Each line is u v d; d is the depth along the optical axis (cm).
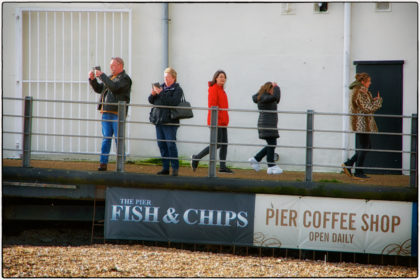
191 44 4122
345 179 3569
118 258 3081
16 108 4131
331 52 4031
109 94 3441
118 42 4125
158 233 3288
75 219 3562
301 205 3238
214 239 3269
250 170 3944
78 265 2933
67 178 3291
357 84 3484
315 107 4053
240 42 4091
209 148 3275
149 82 4131
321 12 4022
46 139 4147
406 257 3362
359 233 3209
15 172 3306
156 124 3316
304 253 3431
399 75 3997
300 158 4066
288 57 4062
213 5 4097
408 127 4012
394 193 3178
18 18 4106
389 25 3994
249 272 2958
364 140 3497
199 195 3278
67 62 4141
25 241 3384
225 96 3588
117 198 3303
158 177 3266
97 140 4147
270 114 3506
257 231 3250
